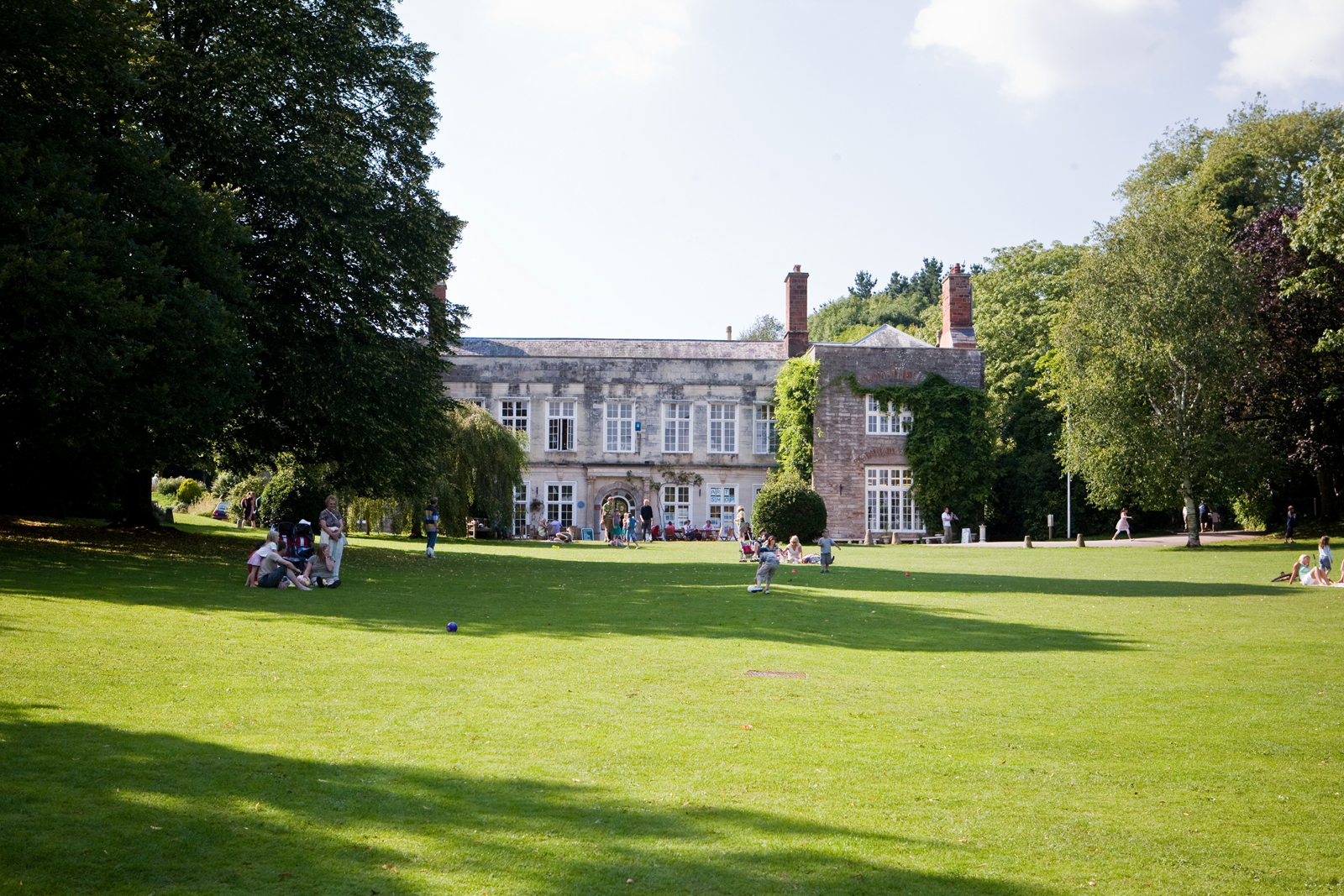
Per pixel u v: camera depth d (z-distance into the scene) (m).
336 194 23.00
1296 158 46.09
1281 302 36.94
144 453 19.41
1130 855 5.39
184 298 18.34
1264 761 7.31
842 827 5.69
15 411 19.14
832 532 48.94
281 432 26.11
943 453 48.28
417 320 26.45
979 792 6.43
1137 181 53.22
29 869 4.65
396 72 25.58
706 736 7.57
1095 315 37.53
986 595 19.08
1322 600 18.20
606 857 5.14
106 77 19.41
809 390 49.44
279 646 10.69
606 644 11.82
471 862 5.00
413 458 26.12
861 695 9.30
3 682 8.16
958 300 51.84
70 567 17.12
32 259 15.91
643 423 53.41
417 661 10.21
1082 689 9.86
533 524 52.69
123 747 6.57
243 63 21.84
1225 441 35.81
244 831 5.25
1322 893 4.91
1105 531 51.84
